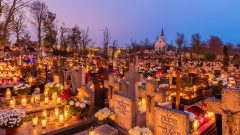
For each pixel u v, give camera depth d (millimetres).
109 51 53969
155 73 23438
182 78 14750
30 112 9680
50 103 10828
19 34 41438
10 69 19906
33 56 32812
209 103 7051
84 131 8289
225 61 31750
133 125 8430
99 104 11602
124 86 11195
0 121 7523
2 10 19859
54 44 55625
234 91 5809
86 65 25938
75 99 10141
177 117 6633
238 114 5879
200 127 8602
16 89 10758
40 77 17234
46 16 52625
